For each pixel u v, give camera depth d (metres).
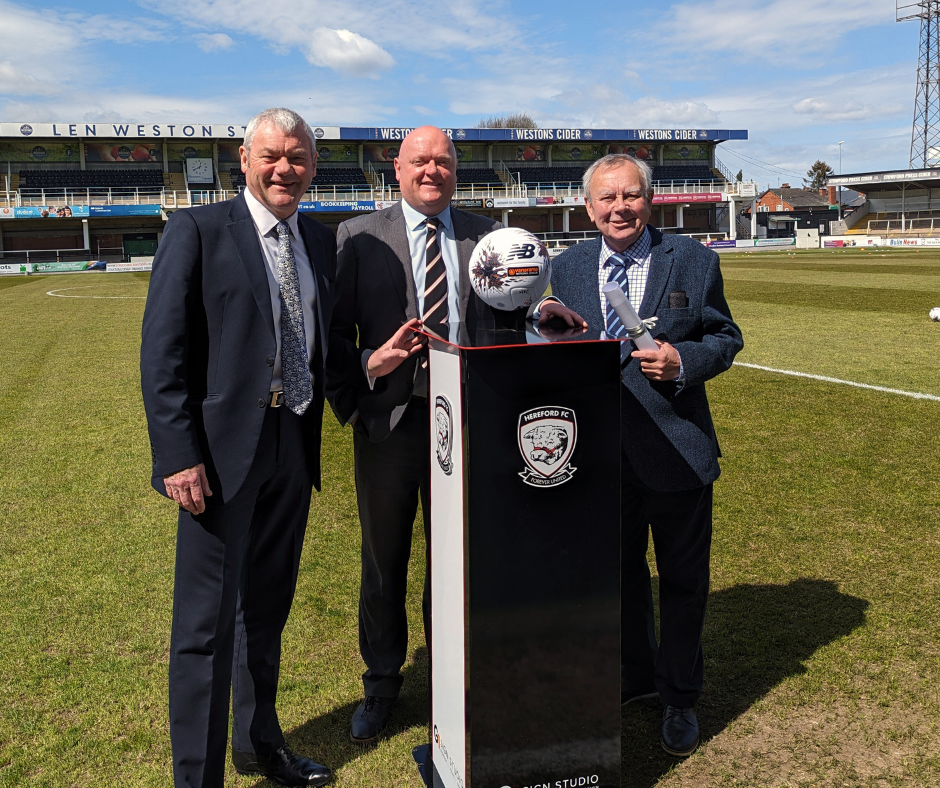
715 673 2.73
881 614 3.09
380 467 2.39
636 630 2.63
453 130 46.94
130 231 44.06
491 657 1.83
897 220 52.19
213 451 2.04
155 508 4.56
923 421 5.81
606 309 2.43
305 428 2.27
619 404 1.84
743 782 2.20
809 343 9.48
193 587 2.06
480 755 1.87
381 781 2.25
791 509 4.23
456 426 1.79
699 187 49.41
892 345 9.14
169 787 2.22
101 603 3.39
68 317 14.63
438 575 2.03
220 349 2.06
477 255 2.15
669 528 2.37
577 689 1.91
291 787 2.25
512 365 1.74
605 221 2.32
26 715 2.58
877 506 4.21
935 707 2.49
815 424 5.84
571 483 1.83
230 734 2.55
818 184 94.50
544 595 1.85
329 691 2.72
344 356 2.39
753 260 31.52
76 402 7.31
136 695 2.70
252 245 2.08
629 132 49.41
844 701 2.54
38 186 41.94
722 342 2.29
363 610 2.55
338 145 47.41
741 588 3.36
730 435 5.65
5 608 3.34
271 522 2.28
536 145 50.88
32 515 4.46
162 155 44.41
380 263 2.46
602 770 1.98
